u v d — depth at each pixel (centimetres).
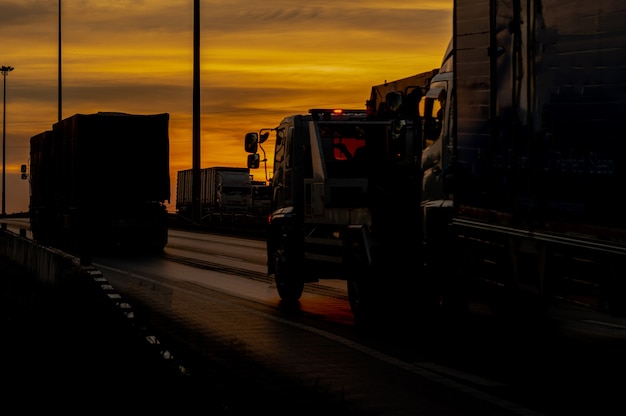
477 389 1216
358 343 1599
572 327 1712
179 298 2317
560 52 1221
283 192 2316
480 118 1459
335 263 1989
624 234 1066
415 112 1844
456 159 1541
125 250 4350
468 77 1502
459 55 1534
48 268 2403
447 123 1658
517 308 1402
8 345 1443
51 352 1372
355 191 2050
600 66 1129
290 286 2230
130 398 1003
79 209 4256
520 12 1335
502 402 1137
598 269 1121
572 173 1184
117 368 1159
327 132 2108
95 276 1772
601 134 1121
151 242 4244
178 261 3697
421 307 1748
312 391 1199
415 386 1234
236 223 7431
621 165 1079
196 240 5391
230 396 1059
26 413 987
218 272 3134
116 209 4262
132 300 2267
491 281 1420
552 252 1230
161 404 952
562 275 1204
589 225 1140
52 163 4950
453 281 1577
